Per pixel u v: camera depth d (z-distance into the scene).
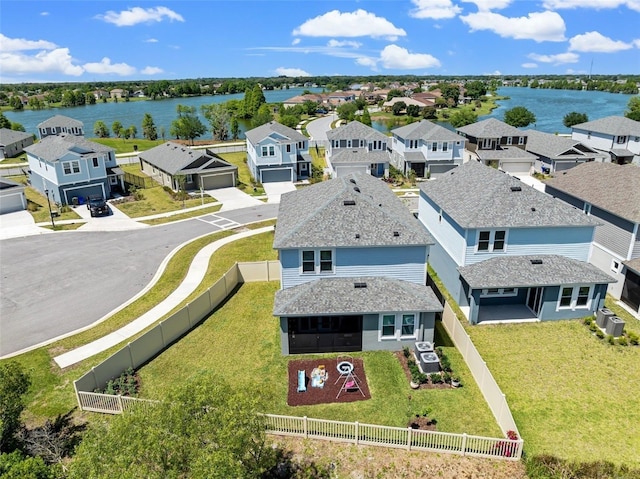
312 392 21.44
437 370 22.39
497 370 22.92
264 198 55.56
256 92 142.88
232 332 26.73
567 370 22.84
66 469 15.84
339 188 28.55
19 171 68.69
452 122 113.19
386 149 67.94
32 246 39.88
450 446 17.61
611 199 30.47
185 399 12.92
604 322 25.98
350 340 24.64
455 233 29.14
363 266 25.64
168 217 48.12
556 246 27.91
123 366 22.53
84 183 53.09
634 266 27.73
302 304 23.81
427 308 23.61
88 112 166.12
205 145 92.75
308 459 17.47
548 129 108.88
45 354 24.12
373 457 17.52
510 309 28.80
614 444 18.19
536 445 18.16
